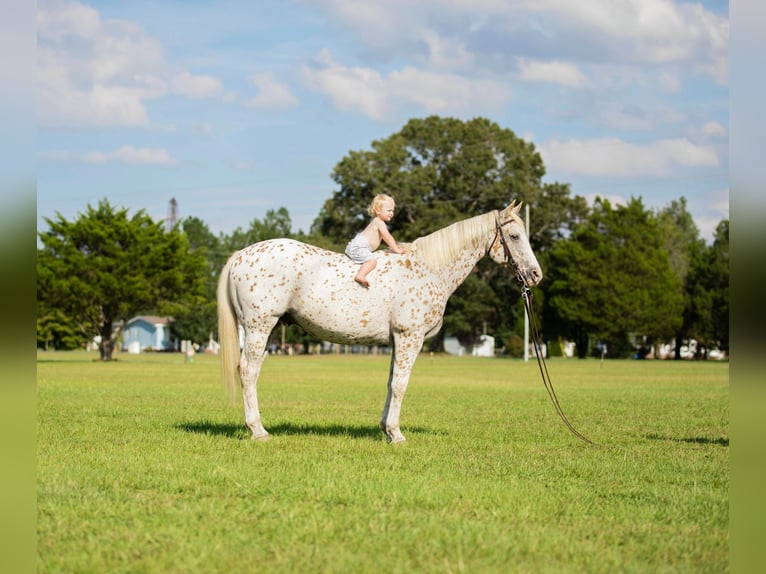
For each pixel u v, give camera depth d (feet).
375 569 19.07
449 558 20.16
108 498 26.12
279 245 39.24
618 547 21.65
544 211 301.43
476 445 39.88
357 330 39.01
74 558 19.66
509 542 21.43
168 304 210.18
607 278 270.46
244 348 39.50
